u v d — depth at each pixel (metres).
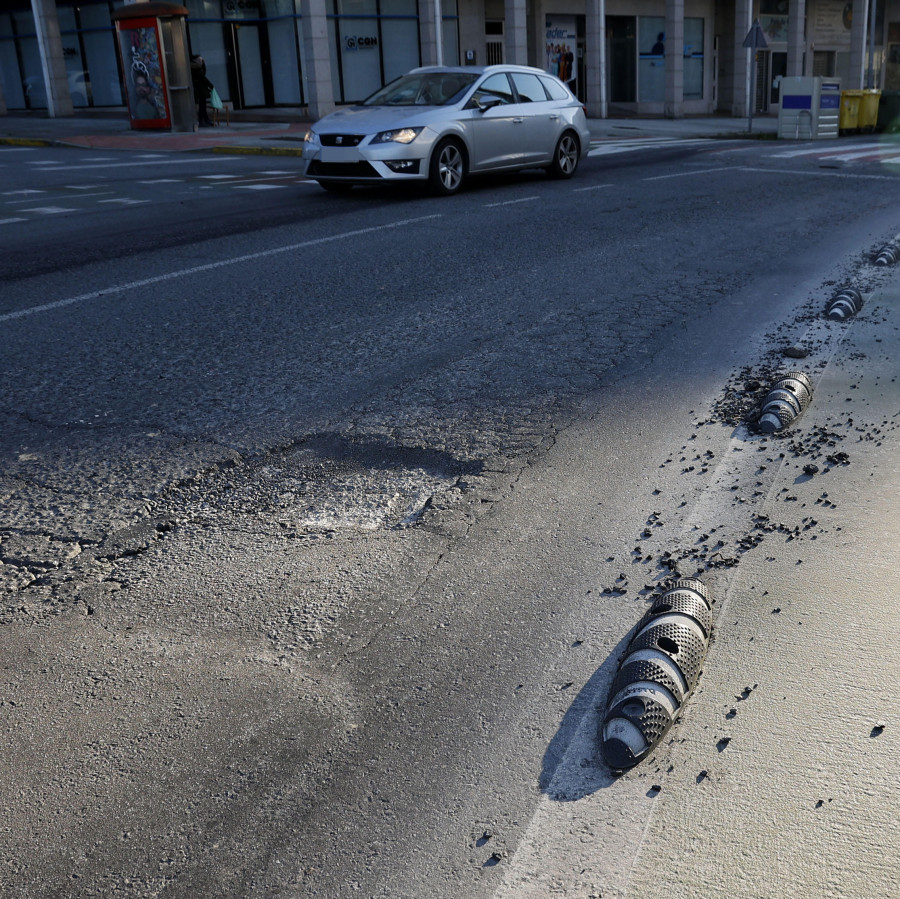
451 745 2.38
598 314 6.47
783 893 1.90
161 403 4.82
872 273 7.68
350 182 12.31
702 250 8.68
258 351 5.68
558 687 2.59
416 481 3.92
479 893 1.94
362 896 1.95
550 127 13.77
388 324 6.24
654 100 37.88
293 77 31.11
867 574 3.08
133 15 23.75
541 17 33.88
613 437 4.34
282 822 2.15
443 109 12.34
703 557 3.25
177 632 2.88
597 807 2.15
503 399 4.84
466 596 3.05
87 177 15.20
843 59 44.12
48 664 2.74
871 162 16.47
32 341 5.91
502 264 8.05
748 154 18.42
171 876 2.01
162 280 7.57
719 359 5.45
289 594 3.08
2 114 33.31
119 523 3.58
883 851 1.99
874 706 2.43
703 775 2.22
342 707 2.53
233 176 15.18
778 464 3.97
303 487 3.88
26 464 4.09
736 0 37.00
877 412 4.50
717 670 2.61
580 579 3.14
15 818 2.17
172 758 2.35
